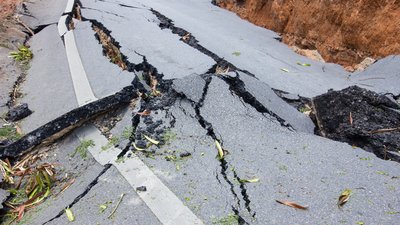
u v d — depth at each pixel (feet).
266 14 30.17
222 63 19.38
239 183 10.20
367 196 9.19
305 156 11.14
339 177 10.03
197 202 9.64
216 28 28.25
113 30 23.35
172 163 11.39
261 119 13.26
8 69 20.89
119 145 12.60
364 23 20.39
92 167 11.99
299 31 25.43
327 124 13.66
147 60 18.58
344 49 21.93
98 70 18.06
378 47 19.90
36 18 30.01
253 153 11.53
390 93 16.14
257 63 20.30
